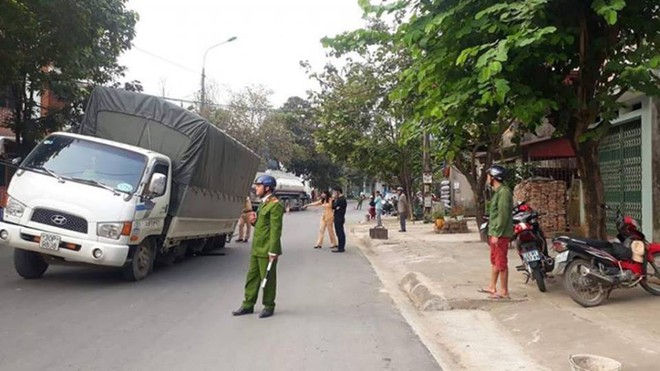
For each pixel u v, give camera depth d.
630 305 7.92
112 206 9.41
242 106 45.72
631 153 14.29
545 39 7.16
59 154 10.13
